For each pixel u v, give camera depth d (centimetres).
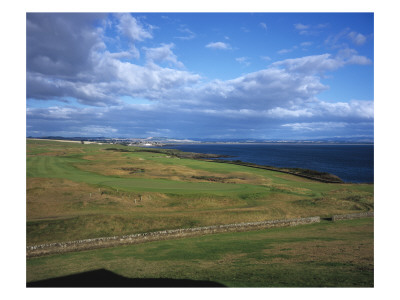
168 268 1377
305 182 5078
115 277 1248
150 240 1981
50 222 2100
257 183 4694
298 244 1819
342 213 2903
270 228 2375
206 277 1204
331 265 1318
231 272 1271
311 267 1299
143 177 4894
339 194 3781
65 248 1738
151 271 1330
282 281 1107
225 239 2025
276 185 4428
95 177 4581
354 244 1775
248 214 2664
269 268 1312
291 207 3017
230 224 2283
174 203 3005
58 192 3012
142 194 3167
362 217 2762
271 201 3347
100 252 1739
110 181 4156
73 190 3127
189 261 1510
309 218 2542
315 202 3212
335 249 1650
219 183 4441
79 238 1956
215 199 3173
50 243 1822
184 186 3906
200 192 3388
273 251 1664
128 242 1909
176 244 1900
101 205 2755
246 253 1645
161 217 2411
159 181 4344
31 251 1655
